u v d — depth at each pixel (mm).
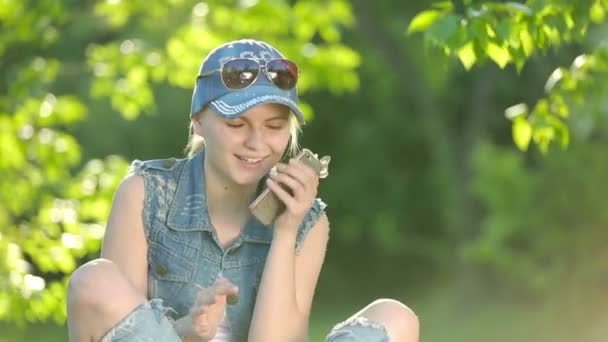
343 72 23891
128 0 22438
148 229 8828
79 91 43531
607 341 35625
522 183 37000
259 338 8594
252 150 8570
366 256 54688
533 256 37656
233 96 8484
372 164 53594
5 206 17938
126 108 21281
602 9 12203
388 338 8289
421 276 54156
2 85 19625
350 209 53969
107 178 18141
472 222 43250
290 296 8672
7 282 15477
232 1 23406
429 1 44000
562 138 12422
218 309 8109
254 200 8773
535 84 45281
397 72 43812
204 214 8844
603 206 35594
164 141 47969
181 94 48125
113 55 21719
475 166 42000
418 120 52375
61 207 17359
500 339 38500
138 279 8789
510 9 10242
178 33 22250
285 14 23031
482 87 43438
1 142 18250
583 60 12336
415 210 53281
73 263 16203
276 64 8578
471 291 41281
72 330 8070
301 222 9086
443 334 40594
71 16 20938
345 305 53531
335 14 23641
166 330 7973
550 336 36719
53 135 18500
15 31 18391
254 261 8953
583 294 36281
